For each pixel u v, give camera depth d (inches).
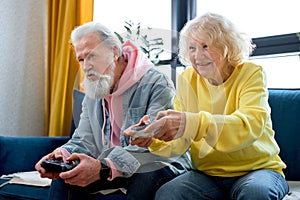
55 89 100.9
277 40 79.5
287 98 68.2
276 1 83.0
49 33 105.7
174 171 52.2
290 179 64.4
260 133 44.8
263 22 84.4
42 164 48.0
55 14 104.3
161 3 99.9
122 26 49.9
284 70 80.9
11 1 100.3
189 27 50.3
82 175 46.1
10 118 99.0
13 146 79.2
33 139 82.0
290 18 81.3
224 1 90.2
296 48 77.2
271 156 49.5
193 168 52.2
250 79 49.2
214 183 49.5
